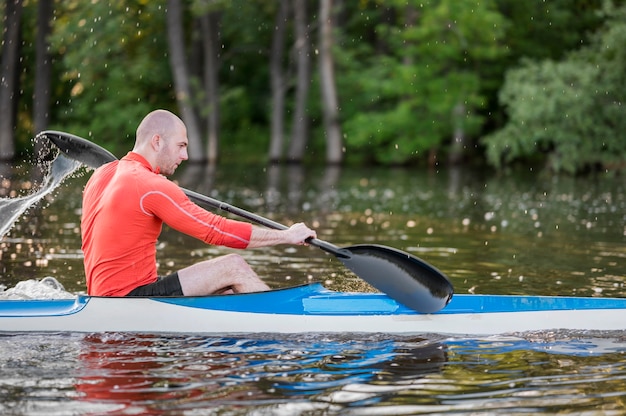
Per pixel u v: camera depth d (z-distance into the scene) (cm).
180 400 484
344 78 3841
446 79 3491
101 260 642
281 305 655
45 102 3547
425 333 648
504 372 546
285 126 4266
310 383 519
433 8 3466
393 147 3597
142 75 3844
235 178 2664
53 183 791
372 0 4050
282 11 3694
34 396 488
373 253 664
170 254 1075
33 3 3841
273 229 700
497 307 677
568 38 3681
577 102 2803
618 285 868
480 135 3828
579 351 600
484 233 1320
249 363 562
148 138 650
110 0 3538
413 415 464
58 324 633
